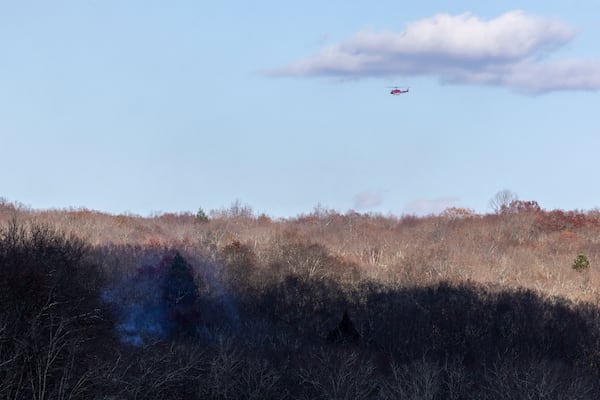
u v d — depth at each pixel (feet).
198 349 340.18
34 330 243.81
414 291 494.59
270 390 309.42
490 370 339.36
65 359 258.37
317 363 337.52
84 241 442.50
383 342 397.60
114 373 273.75
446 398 321.93
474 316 441.27
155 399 277.85
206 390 299.79
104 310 331.36
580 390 335.67
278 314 435.12
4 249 281.74
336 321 434.71
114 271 417.90
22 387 237.86
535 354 379.76
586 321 451.53
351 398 307.78
